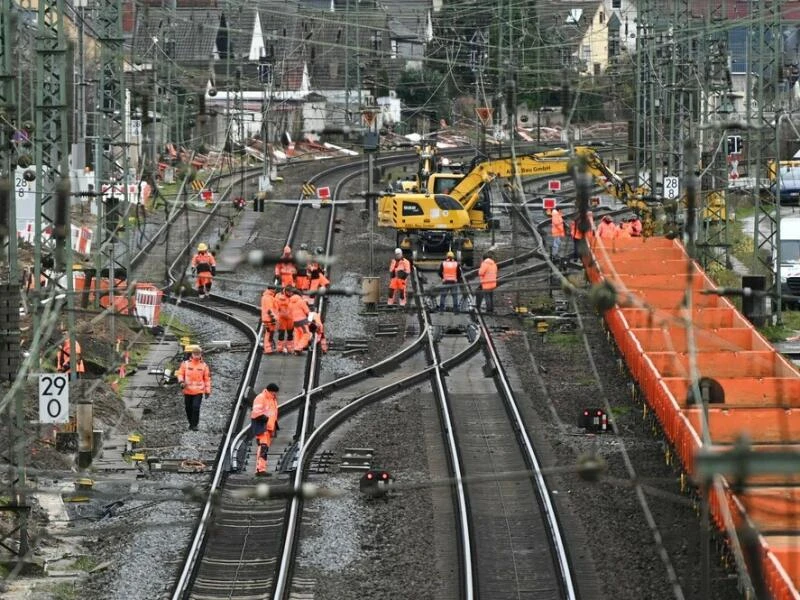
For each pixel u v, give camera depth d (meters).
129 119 167.00
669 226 137.75
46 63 88.38
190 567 61.84
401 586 61.06
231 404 94.56
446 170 174.38
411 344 113.56
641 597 58.91
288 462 79.62
